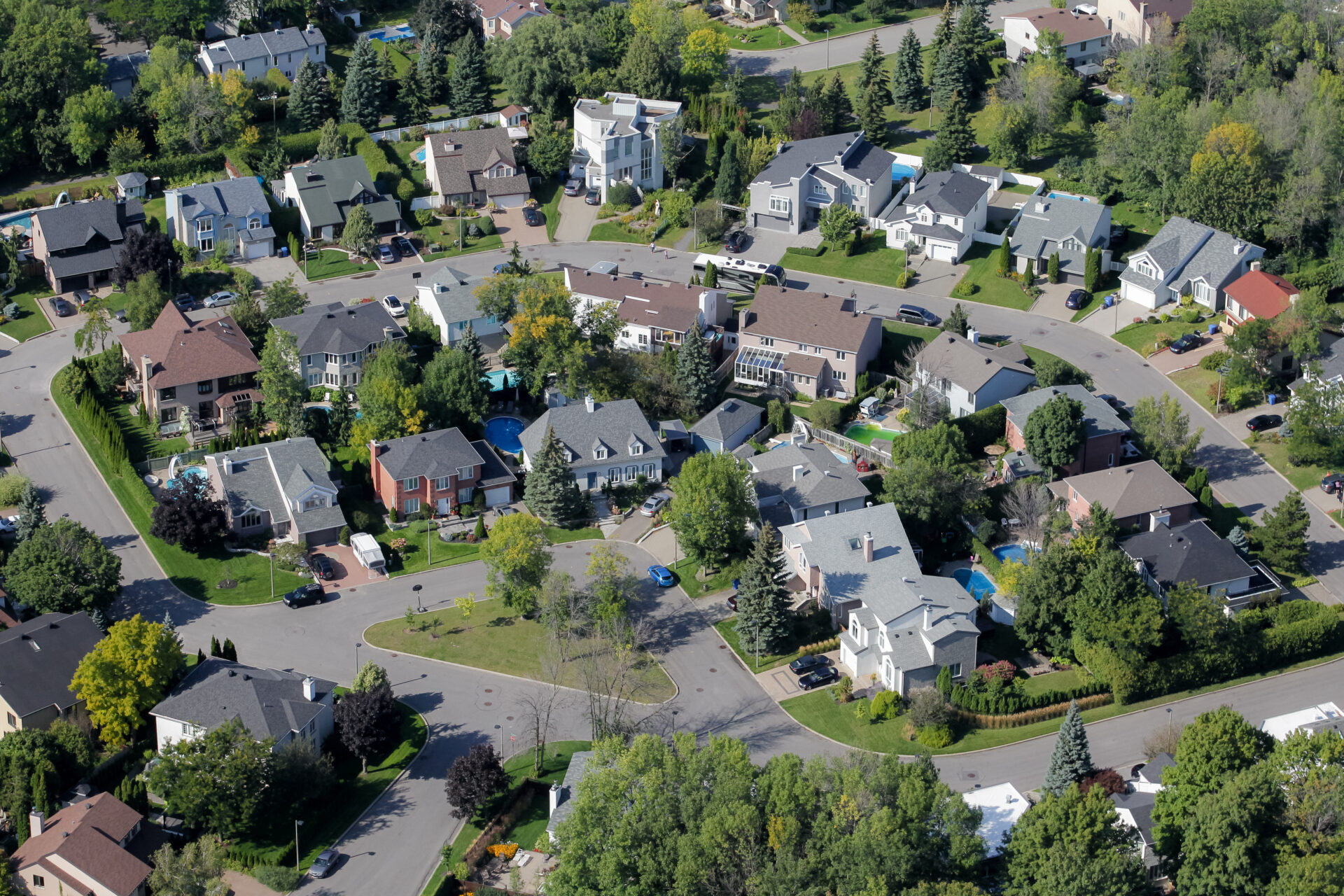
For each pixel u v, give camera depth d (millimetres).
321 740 133000
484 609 150000
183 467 167750
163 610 149500
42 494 165000
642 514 162500
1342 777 112688
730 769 114375
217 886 115438
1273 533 148500
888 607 139375
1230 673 137375
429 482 160125
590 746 132500
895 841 107500
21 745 127812
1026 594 138500
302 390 171625
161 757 124312
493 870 120688
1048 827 109750
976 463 165375
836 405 173375
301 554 154625
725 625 146875
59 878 116062
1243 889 109875
